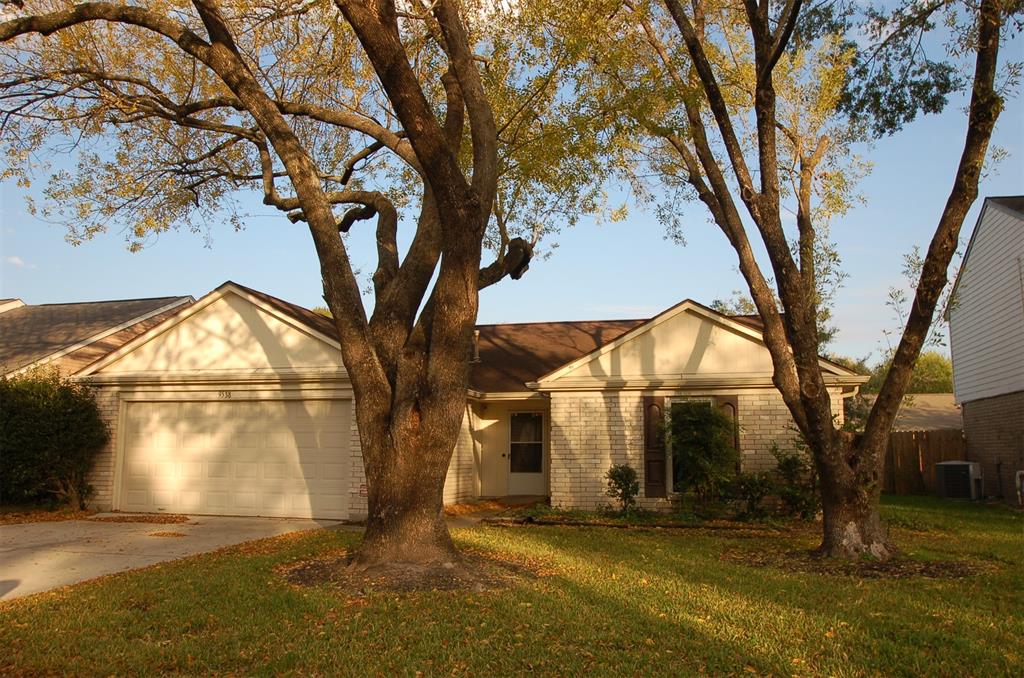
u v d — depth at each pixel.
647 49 11.87
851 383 14.84
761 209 10.38
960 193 9.37
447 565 8.30
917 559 9.88
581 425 16.20
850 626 6.62
